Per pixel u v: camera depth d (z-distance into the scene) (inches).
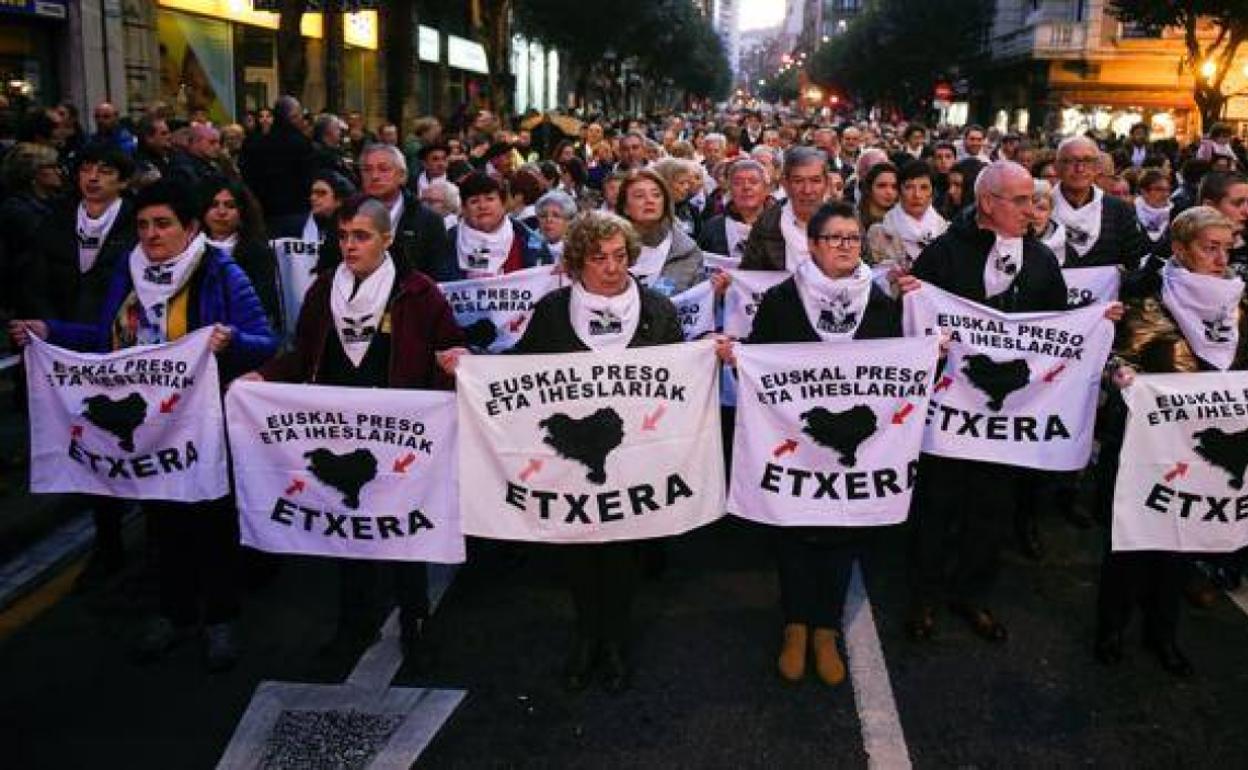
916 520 184.9
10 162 244.8
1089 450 179.9
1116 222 254.4
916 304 180.1
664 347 160.1
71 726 154.6
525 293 235.1
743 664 173.8
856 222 166.1
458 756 147.7
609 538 163.0
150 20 770.8
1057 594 202.7
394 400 160.7
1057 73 1686.8
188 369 165.5
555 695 164.1
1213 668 174.4
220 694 163.8
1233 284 166.4
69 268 220.2
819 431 167.2
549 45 1535.4
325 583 204.2
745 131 764.0
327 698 162.2
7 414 279.4
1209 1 970.7
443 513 163.8
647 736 153.0
